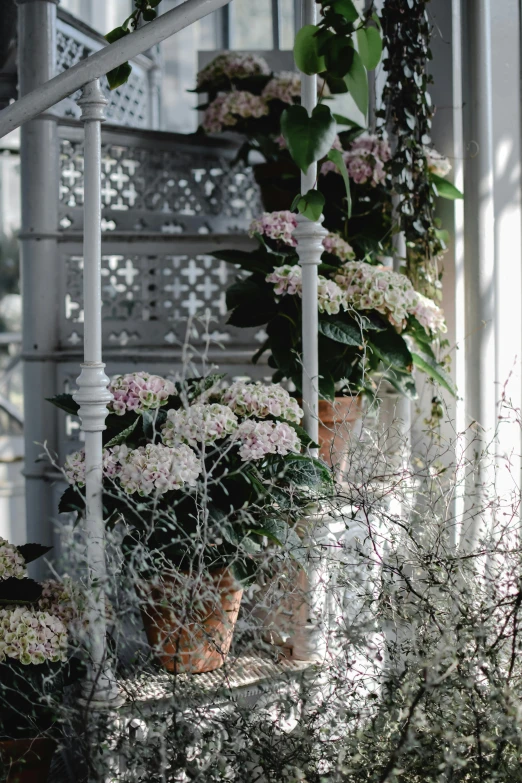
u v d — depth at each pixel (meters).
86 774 1.53
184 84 5.23
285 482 1.71
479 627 1.41
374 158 2.43
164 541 1.61
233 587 1.64
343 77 1.70
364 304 2.04
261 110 2.90
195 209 3.11
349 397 2.09
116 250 2.79
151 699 1.58
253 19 4.25
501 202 2.51
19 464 4.71
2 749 1.50
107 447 1.71
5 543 1.73
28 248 2.69
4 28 2.88
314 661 1.79
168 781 1.37
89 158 1.53
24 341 2.71
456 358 2.41
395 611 1.58
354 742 1.42
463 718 1.40
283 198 2.76
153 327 2.80
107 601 1.60
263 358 2.60
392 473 1.83
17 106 1.53
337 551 1.84
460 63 2.37
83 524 1.61
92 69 1.51
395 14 2.30
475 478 2.18
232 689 1.54
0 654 1.51
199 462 1.60
